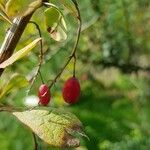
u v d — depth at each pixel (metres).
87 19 0.46
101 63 0.52
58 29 0.16
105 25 0.48
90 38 0.48
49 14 0.16
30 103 0.40
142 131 0.62
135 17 0.51
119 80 0.69
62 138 0.13
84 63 0.50
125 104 0.69
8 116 0.52
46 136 0.13
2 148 0.53
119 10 0.49
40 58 0.16
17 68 0.33
